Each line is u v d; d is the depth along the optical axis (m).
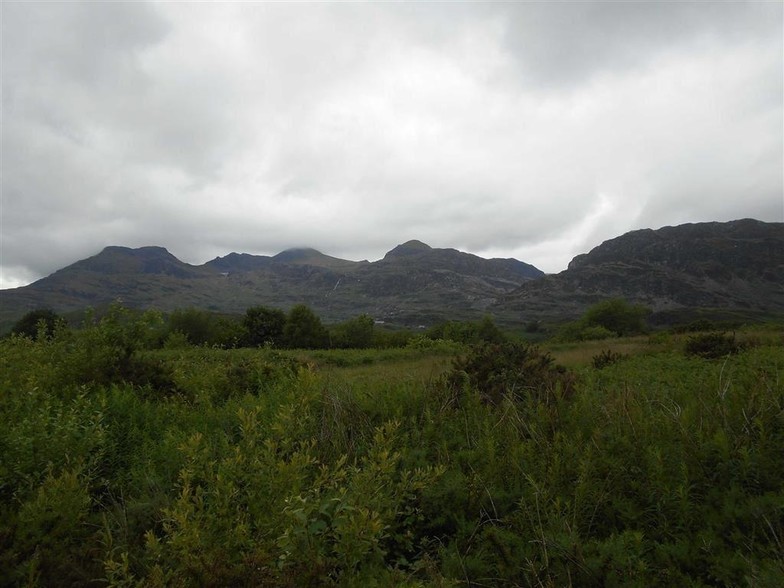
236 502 3.14
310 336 43.41
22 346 9.69
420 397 6.06
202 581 2.43
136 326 8.62
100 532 3.15
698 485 3.36
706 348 11.80
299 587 2.43
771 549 2.60
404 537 3.21
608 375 8.89
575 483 3.50
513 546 3.04
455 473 3.88
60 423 4.68
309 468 3.88
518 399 5.97
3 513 3.36
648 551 2.92
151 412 6.27
